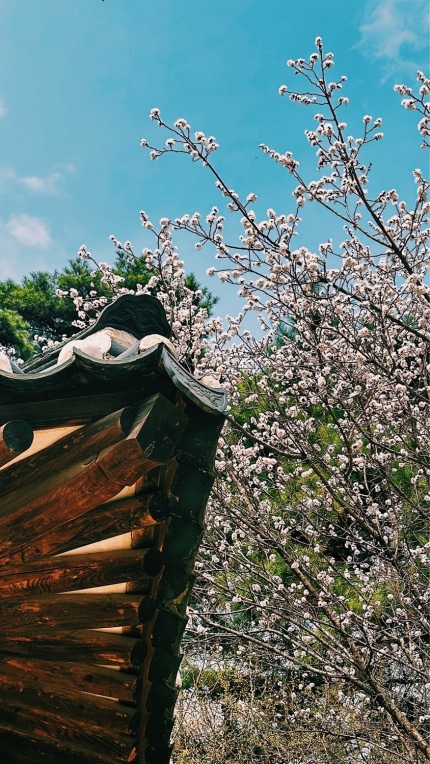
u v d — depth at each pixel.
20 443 1.74
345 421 7.59
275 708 9.07
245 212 5.96
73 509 1.90
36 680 2.37
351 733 7.16
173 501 2.04
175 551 2.11
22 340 15.17
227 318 7.80
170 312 7.64
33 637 2.27
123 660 2.18
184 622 2.17
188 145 5.84
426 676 6.26
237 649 8.67
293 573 8.41
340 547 9.20
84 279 15.06
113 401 1.85
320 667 7.79
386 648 7.44
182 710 8.44
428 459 7.24
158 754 2.29
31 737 2.41
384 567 7.26
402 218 6.62
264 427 7.93
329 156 5.90
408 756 6.78
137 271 14.45
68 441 1.88
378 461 7.58
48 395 1.77
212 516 7.72
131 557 2.09
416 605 7.27
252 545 8.04
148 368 1.83
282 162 5.93
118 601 2.14
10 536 1.94
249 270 6.18
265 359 7.59
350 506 7.64
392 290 6.68
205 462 2.02
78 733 2.36
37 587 2.15
